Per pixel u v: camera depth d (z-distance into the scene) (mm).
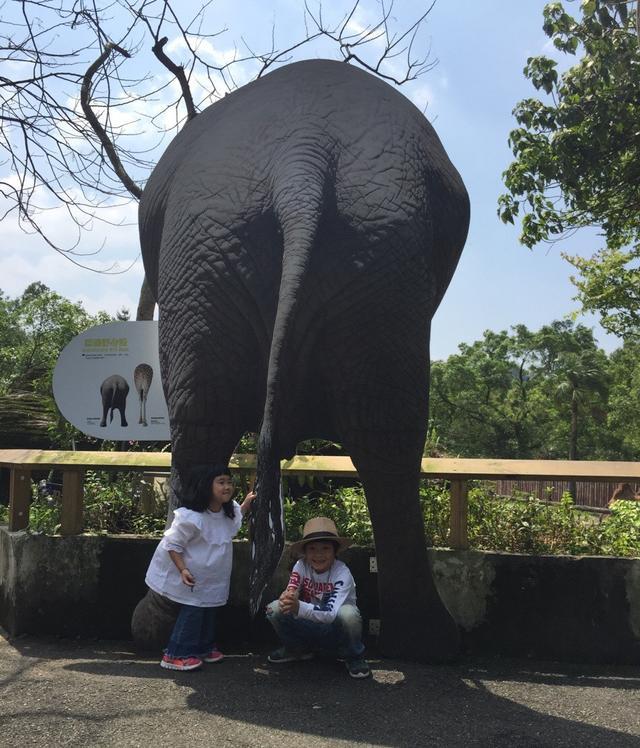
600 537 4598
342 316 3062
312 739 2670
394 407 3168
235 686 3287
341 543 3656
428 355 3303
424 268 3178
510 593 4109
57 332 23812
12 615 4293
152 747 2545
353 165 3158
